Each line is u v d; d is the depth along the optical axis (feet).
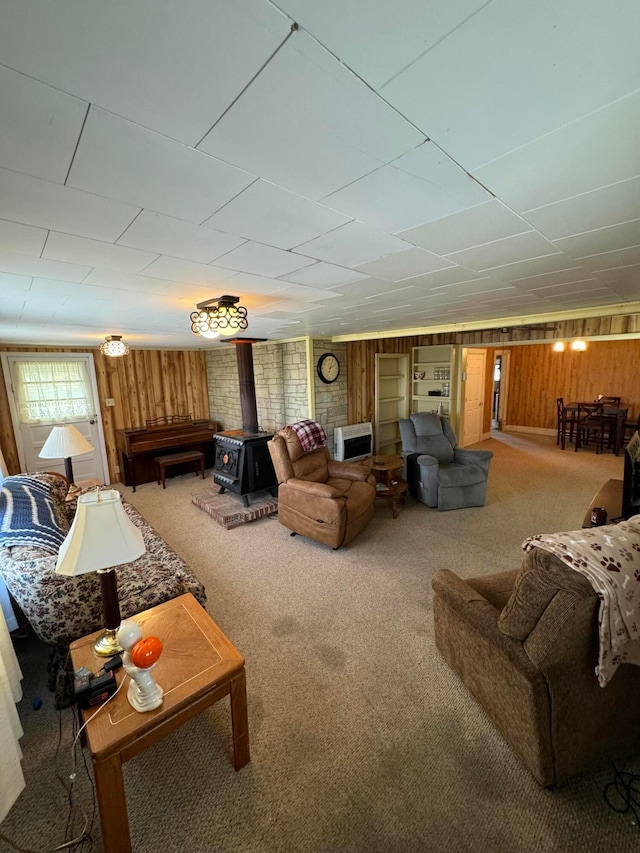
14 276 5.55
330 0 1.53
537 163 2.85
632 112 2.24
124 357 18.26
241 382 14.85
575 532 4.62
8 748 4.40
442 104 2.18
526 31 1.71
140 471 17.66
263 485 14.34
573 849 4.07
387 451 20.99
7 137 2.33
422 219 3.85
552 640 4.25
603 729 4.71
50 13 1.54
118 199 3.27
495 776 4.79
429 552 10.68
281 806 4.56
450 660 6.43
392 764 4.99
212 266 5.32
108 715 4.09
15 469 15.34
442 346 19.90
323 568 9.94
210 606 8.41
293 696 6.06
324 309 9.24
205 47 1.75
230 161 2.74
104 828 3.86
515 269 5.92
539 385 26.45
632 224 4.09
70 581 5.61
